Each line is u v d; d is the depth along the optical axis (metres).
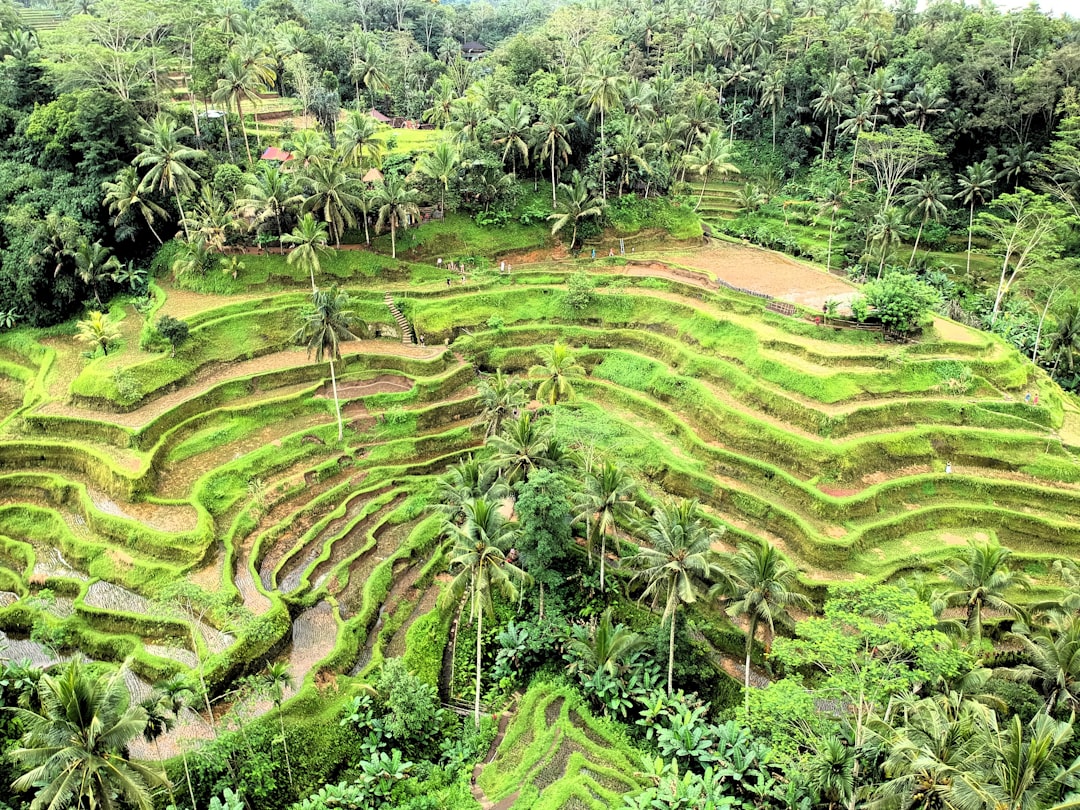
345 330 69.88
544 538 53.94
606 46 133.38
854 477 64.50
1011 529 62.16
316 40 129.25
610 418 75.50
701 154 111.38
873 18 144.25
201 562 56.38
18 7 153.25
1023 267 93.31
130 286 86.25
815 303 82.44
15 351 81.50
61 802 32.50
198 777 41.56
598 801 42.66
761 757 44.22
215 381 75.56
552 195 104.88
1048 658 44.59
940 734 34.81
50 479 63.97
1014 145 109.31
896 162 108.25
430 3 198.50
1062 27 117.62
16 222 79.75
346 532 62.84
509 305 91.12
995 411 70.00
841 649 38.19
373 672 51.12
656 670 50.69
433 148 105.50
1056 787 35.72
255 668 49.75
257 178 88.69
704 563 46.22
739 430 69.50
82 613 52.19
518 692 52.75
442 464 72.12
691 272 93.81
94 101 84.62
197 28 104.56
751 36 138.88
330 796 42.19
